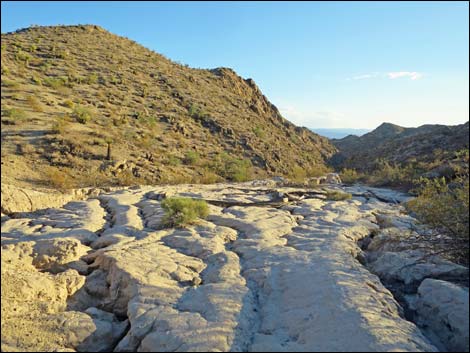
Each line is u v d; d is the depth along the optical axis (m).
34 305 6.31
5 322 5.68
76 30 55.81
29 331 5.59
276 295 6.45
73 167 20.12
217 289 6.53
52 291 6.80
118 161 21.66
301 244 9.15
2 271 6.61
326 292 6.05
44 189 15.86
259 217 11.99
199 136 34.19
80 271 7.98
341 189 20.20
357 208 14.09
